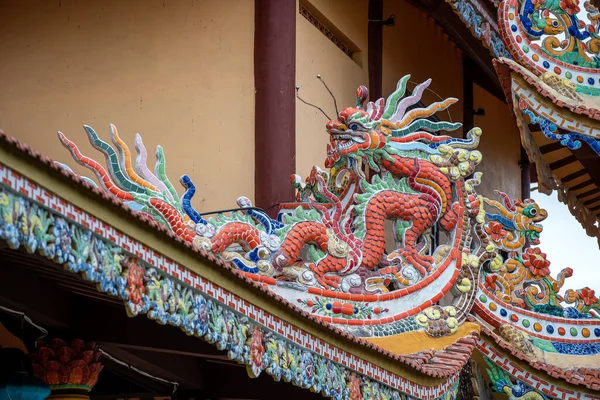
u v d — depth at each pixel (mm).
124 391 11891
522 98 16688
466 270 13664
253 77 15188
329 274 12562
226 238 11773
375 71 17953
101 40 15695
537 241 14781
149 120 15352
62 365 9781
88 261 7879
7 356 9531
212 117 15188
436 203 13453
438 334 13047
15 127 15586
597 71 17203
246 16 15383
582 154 17672
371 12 18172
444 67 20875
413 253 13242
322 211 12711
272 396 11984
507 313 14219
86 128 11461
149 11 15688
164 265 8742
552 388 13953
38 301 9531
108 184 11367
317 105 16203
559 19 17141
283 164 14852
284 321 10219
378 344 12516
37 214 7406
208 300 9266
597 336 14734
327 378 10734
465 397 13781
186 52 15477
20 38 15867
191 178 15070
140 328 10312
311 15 16469
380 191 13125
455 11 17422
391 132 13266
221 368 12219
